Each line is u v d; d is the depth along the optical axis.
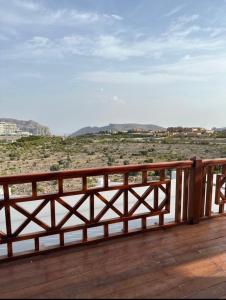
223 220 3.28
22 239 2.25
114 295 1.74
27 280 1.93
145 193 2.82
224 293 1.77
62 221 2.42
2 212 4.58
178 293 1.76
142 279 1.94
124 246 2.52
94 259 2.26
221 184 3.36
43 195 2.29
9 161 16.55
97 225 2.58
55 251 2.39
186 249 2.46
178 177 3.00
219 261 2.23
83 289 1.81
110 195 5.37
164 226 2.96
